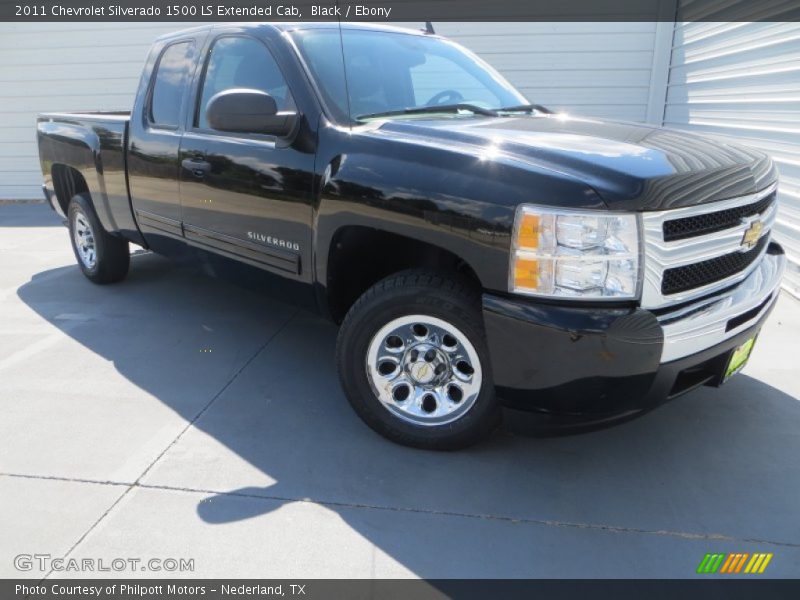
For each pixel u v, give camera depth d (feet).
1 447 9.28
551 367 7.38
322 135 9.40
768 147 17.66
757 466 8.80
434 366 8.93
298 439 9.54
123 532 7.53
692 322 7.35
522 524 7.69
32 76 31.58
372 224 8.57
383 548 7.29
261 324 14.38
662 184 7.19
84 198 16.19
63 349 12.92
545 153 7.66
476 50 27.61
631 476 8.62
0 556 7.16
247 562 7.07
